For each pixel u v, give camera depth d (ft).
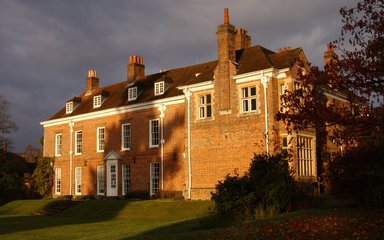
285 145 88.17
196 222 64.34
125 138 129.90
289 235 42.57
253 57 97.86
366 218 46.62
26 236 64.75
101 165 135.54
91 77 154.81
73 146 145.48
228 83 96.43
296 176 85.97
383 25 41.86
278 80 91.76
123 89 141.69
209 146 98.37
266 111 89.76
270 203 58.70
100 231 69.46
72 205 115.03
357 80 43.16
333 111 45.32
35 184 150.82
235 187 60.70
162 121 118.83
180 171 112.98
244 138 92.63
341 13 43.91
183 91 105.29
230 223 58.13
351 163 51.78
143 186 122.21
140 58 142.10
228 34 97.86
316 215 50.26
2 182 143.43
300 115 46.29
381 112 43.06
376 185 51.47
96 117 138.62
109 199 122.93
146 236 52.49
